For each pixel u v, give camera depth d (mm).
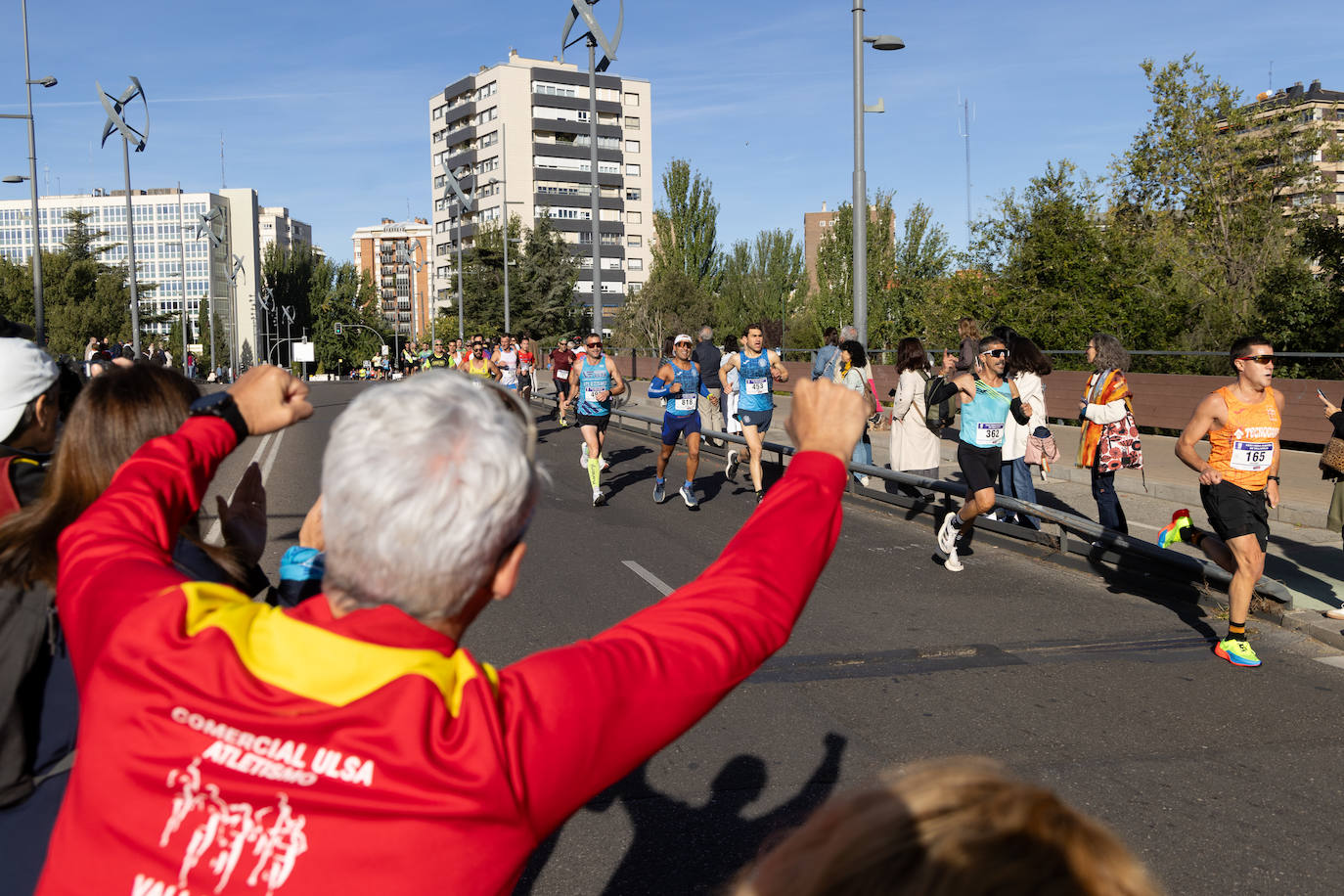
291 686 1061
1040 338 21469
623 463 14883
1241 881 3461
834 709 5039
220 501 1961
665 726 1137
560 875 3480
